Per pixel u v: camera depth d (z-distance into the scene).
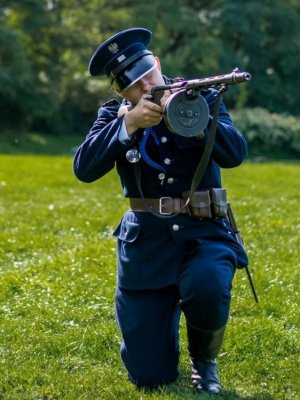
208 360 7.34
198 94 6.57
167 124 6.59
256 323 9.03
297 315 9.51
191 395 7.05
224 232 7.23
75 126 86.06
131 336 7.29
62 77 81.94
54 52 81.06
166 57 82.31
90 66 7.16
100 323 9.32
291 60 93.75
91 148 7.10
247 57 90.69
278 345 8.51
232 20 89.56
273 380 7.70
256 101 93.88
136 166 7.12
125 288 7.32
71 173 25.34
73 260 12.39
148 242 7.19
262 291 10.52
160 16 84.12
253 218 16.34
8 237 14.53
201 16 90.25
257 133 67.81
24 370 7.91
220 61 87.50
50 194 20.53
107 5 85.75
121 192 21.09
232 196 20.05
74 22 83.25
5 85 74.12
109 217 16.53
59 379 7.68
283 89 94.12
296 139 67.88
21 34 78.88
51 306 10.00
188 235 7.11
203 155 6.84
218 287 6.77
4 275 11.56
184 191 7.13
